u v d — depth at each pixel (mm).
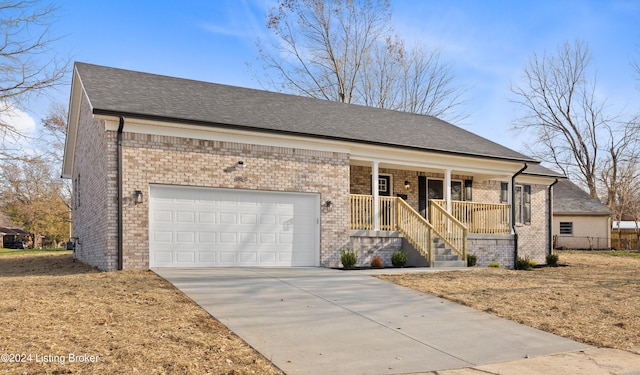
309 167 15398
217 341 6637
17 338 6027
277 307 8820
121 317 7332
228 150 14078
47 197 42500
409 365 6277
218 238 13984
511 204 20141
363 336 7445
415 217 16703
